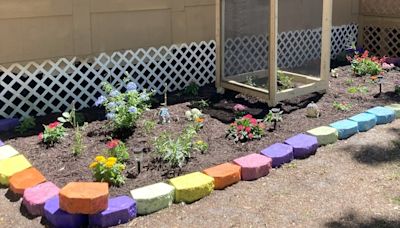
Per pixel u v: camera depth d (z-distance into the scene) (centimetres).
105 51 365
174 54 391
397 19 479
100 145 273
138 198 212
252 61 344
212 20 412
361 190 236
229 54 359
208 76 412
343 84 393
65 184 231
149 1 378
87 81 351
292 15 341
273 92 331
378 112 321
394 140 292
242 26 344
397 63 460
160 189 221
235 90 359
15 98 326
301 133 289
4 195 231
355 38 511
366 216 213
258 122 300
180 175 239
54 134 278
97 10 357
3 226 206
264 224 207
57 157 260
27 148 272
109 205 208
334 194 232
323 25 352
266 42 330
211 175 234
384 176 250
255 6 331
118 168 232
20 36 331
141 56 381
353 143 289
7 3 323
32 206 212
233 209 218
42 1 335
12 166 243
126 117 287
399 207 220
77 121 306
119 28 369
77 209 201
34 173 237
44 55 342
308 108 318
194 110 316
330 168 258
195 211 217
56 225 204
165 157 248
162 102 351
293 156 267
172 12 391
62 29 346
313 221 209
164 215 214
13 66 326
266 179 246
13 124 308
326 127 295
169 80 391
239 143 276
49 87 336
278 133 290
